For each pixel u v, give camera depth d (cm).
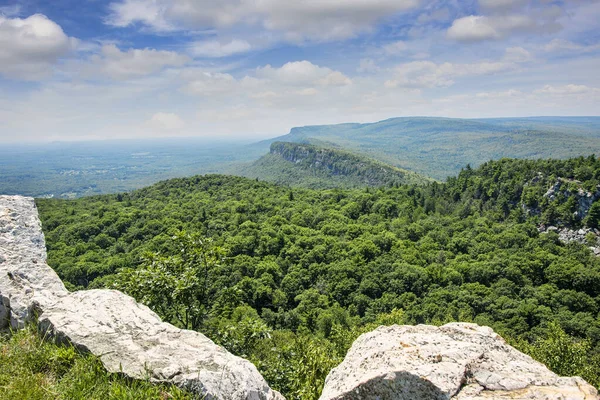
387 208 10338
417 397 412
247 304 5306
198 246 1180
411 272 6325
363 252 7162
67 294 709
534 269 6888
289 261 6856
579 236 9312
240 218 8588
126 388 456
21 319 624
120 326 588
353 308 5803
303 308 5428
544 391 396
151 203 9838
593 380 2095
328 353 1328
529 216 10256
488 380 420
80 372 487
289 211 9694
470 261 7344
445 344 490
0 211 803
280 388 1056
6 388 450
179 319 1083
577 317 5572
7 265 695
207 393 461
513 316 5519
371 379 439
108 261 5694
